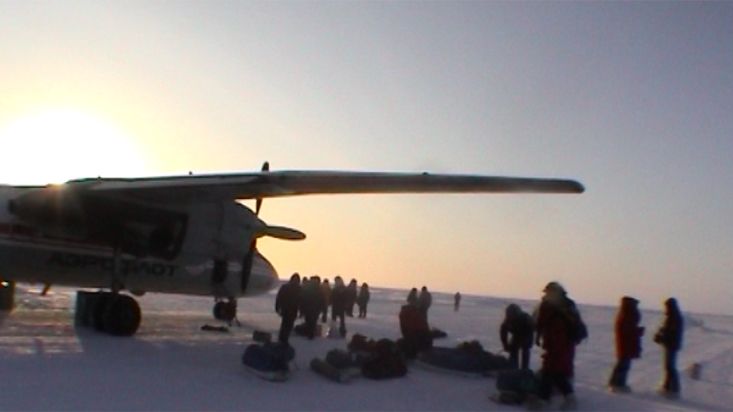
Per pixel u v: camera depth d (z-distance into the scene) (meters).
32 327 14.52
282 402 9.39
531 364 15.87
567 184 12.19
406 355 13.66
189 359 12.02
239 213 16.17
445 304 62.97
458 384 12.09
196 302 31.38
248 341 15.30
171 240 14.84
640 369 17.30
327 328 20.86
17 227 14.04
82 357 11.20
